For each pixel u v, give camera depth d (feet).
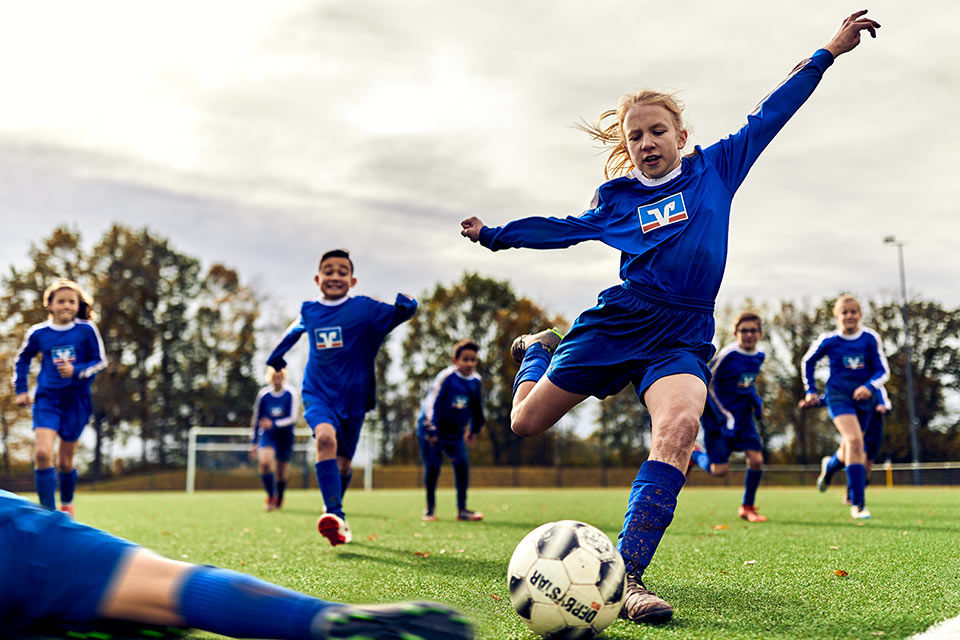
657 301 10.82
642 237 11.18
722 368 28.78
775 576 12.48
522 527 26.53
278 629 5.49
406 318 21.34
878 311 151.23
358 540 21.35
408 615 5.40
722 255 11.18
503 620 9.07
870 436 32.04
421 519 31.48
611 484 140.77
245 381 170.91
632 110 11.46
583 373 11.12
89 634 5.98
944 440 146.72
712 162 11.59
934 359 149.07
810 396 28.48
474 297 171.63
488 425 162.40
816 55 12.43
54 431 24.14
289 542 21.22
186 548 19.52
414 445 166.09
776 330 148.25
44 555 5.92
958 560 14.32
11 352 147.13
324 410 20.27
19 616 6.01
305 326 21.38
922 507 33.65
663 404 10.05
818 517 27.78
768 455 148.56
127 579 5.80
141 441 165.48
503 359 164.25
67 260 162.71
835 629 8.35
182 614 5.70
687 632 8.26
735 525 24.49
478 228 11.93
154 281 171.01
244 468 102.37
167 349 173.27
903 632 8.18
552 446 156.25
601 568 8.00
